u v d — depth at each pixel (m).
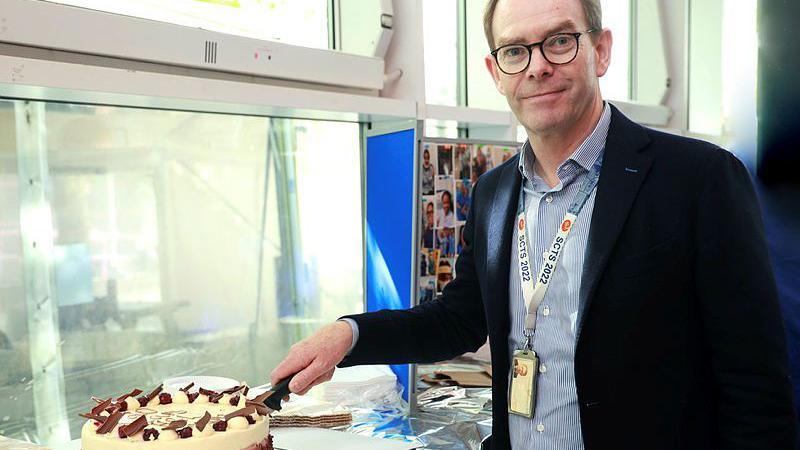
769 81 2.05
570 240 1.25
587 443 1.19
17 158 1.80
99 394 2.01
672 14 3.51
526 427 1.29
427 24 2.56
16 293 1.83
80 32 1.44
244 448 1.14
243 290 2.31
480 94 2.62
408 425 1.83
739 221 1.12
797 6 2.01
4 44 1.36
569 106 1.21
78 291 1.95
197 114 2.14
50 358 1.91
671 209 1.16
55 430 1.92
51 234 1.89
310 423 1.66
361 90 2.04
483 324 1.54
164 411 1.24
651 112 3.39
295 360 1.34
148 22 1.54
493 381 1.36
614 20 3.50
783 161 2.03
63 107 1.87
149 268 2.10
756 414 1.10
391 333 1.44
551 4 1.19
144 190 2.07
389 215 2.12
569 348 1.23
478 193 1.49
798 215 1.97
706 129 3.45
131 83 1.50
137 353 2.09
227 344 2.29
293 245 2.40
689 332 1.17
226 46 1.67
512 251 1.35
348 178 2.37
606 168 1.21
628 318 1.16
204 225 2.21
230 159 2.24
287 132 2.34
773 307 1.10
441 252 2.05
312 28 2.18
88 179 1.95
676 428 1.16
